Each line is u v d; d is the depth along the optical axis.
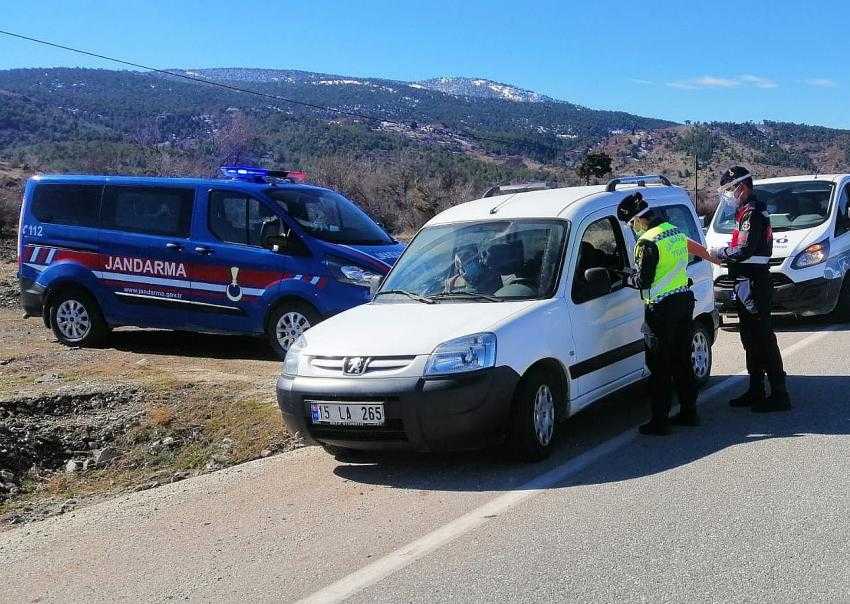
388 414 5.73
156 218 10.73
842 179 12.48
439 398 5.64
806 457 5.82
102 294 10.92
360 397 5.79
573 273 6.67
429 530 4.96
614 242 7.31
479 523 5.00
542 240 6.83
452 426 5.68
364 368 5.85
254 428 7.37
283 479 6.23
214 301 10.34
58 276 11.03
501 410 5.82
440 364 5.72
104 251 10.88
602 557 4.39
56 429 7.30
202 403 7.93
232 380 8.66
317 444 6.20
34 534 5.50
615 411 7.59
